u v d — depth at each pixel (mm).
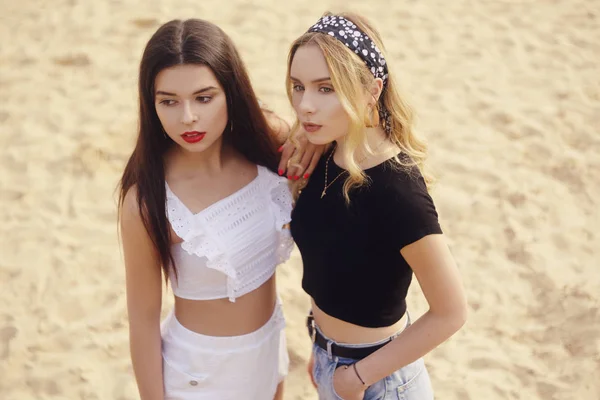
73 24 6488
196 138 1902
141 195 1945
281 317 2320
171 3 6863
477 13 6992
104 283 4008
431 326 1869
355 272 1906
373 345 2012
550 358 3590
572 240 4359
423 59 6277
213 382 2150
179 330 2154
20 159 4949
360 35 1790
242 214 2078
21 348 3582
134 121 5309
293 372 3463
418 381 2068
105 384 3396
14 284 3979
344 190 1836
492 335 3736
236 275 2070
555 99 5727
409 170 1822
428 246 1794
